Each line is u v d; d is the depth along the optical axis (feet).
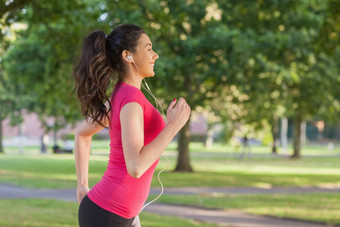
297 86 82.58
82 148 9.53
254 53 66.28
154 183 61.21
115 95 8.49
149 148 7.79
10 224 29.25
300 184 62.59
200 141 243.19
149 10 32.91
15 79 76.64
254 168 91.97
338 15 32.60
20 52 71.10
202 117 235.40
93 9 34.42
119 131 8.36
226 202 42.91
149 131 8.40
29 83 74.28
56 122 133.18
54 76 67.51
